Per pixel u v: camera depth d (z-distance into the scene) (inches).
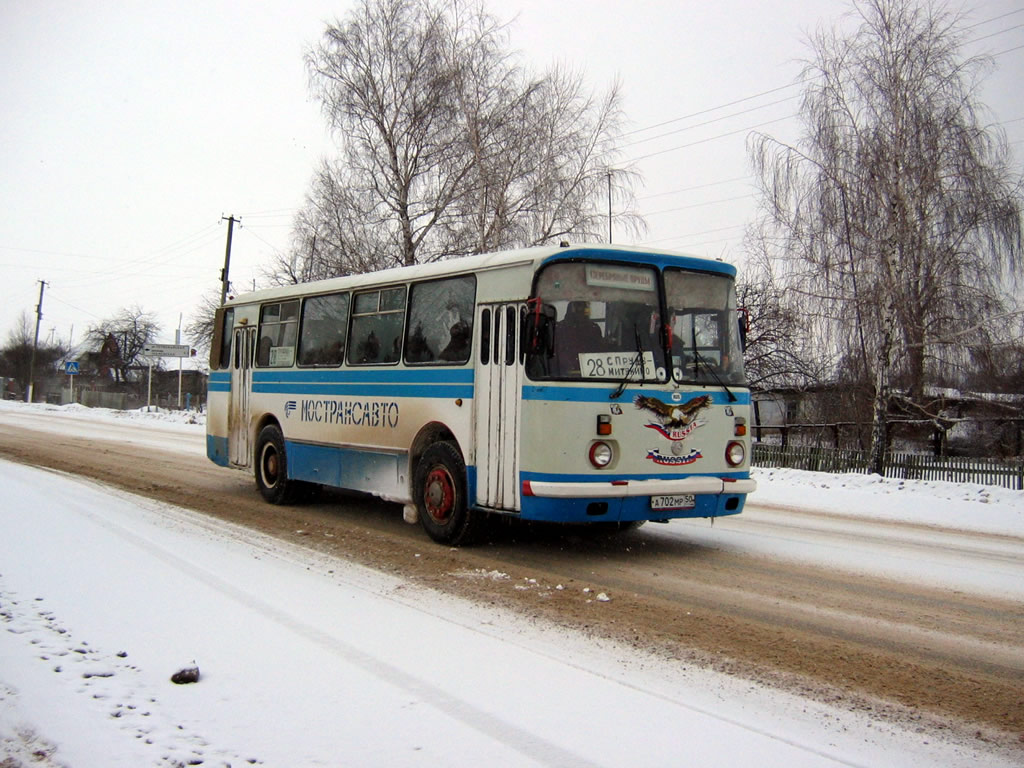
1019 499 599.2
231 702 176.2
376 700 179.3
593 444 325.7
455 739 160.4
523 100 1053.8
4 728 161.5
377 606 261.6
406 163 1096.8
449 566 329.4
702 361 355.3
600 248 340.2
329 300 474.3
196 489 560.7
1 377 3464.6
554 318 330.0
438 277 390.0
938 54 847.1
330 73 1097.4
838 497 598.2
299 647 213.9
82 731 159.8
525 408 331.9
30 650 203.2
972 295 858.8
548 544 381.1
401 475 406.6
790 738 166.6
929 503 559.5
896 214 836.6
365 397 433.4
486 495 350.3
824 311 904.3
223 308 588.4
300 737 160.1
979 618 259.4
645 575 317.7
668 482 337.1
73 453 790.5
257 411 533.3
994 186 833.5
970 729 173.5
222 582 282.8
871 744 165.0
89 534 360.5
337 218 1123.9
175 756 150.9
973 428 1139.3
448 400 375.9
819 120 886.4
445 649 217.5
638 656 216.7
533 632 236.8
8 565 292.4
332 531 410.3
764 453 947.3
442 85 1066.7
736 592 289.7
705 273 363.3
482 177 1032.8
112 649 207.2
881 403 844.6
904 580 312.8
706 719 174.9
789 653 221.3
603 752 156.6
